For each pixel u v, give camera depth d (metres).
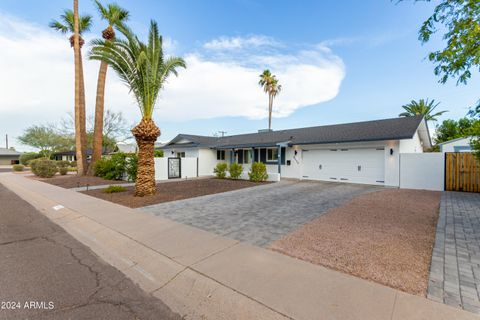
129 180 15.29
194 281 3.13
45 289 2.96
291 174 16.19
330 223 5.47
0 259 3.87
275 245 4.20
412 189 11.17
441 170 10.82
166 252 4.02
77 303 2.68
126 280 3.23
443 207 7.09
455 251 3.81
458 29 3.70
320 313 2.38
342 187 11.91
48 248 4.39
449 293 2.66
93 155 18.12
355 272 3.17
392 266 3.32
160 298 2.82
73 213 6.89
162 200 8.55
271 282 2.98
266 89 34.62
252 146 16.64
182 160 18.33
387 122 14.14
